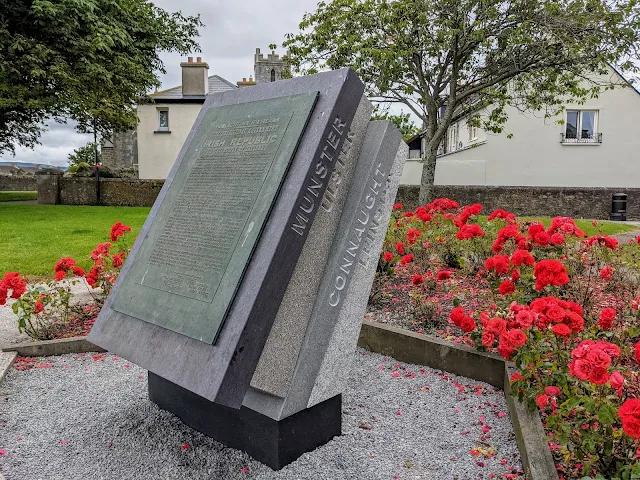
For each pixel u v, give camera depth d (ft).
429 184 54.85
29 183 125.49
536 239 15.17
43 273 23.48
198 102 86.89
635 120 65.77
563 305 9.21
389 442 9.56
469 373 12.53
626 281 17.33
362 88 10.02
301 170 8.98
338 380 9.65
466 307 16.29
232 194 9.81
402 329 14.16
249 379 8.00
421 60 51.11
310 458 8.98
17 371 13.25
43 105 51.80
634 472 6.56
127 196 69.56
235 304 8.29
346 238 9.83
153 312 9.59
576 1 44.42
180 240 10.25
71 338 14.67
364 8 47.06
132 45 58.75
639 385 9.89
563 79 49.52
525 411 9.52
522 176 68.08
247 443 9.14
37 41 49.75
